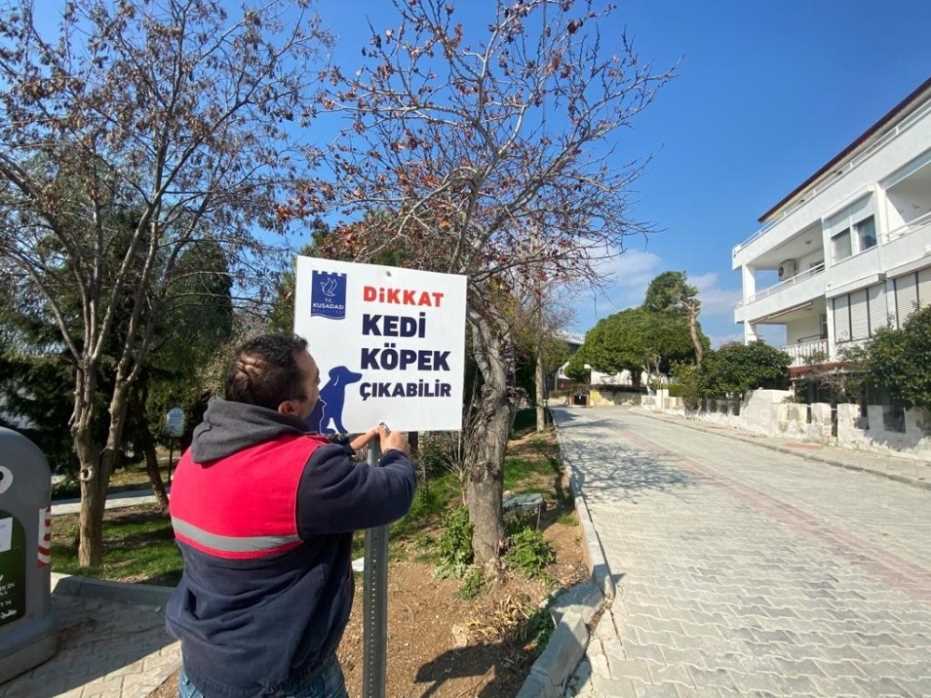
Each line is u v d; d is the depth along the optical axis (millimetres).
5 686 3629
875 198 17844
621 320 51875
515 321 7770
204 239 7812
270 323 9008
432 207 5031
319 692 1619
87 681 3670
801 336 27203
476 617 3896
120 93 6449
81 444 7215
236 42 6812
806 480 10891
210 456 1558
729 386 22484
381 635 2268
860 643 3904
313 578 1553
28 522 3930
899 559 5848
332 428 2285
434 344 2539
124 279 7750
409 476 1780
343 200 5434
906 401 12469
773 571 5418
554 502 8344
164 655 3998
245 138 7211
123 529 10422
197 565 1550
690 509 8133
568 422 28141
